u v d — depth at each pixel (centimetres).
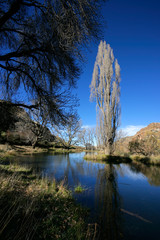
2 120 443
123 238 245
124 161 1545
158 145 1823
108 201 423
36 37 336
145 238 248
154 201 440
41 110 375
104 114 1694
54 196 353
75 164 1180
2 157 909
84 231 249
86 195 458
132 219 319
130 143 2177
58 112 353
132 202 427
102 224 289
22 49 362
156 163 1390
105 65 1778
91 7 262
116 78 1831
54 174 718
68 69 362
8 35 375
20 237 161
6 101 405
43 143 2688
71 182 606
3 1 275
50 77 377
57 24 266
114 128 1698
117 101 1745
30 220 209
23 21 334
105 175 813
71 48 308
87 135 3083
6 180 322
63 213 281
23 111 434
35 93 399
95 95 1847
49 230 209
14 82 438
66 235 212
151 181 711
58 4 264
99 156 1592
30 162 1023
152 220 318
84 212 328
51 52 323
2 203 221
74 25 273
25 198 270
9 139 1808
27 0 271
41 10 287
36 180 479
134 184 645
